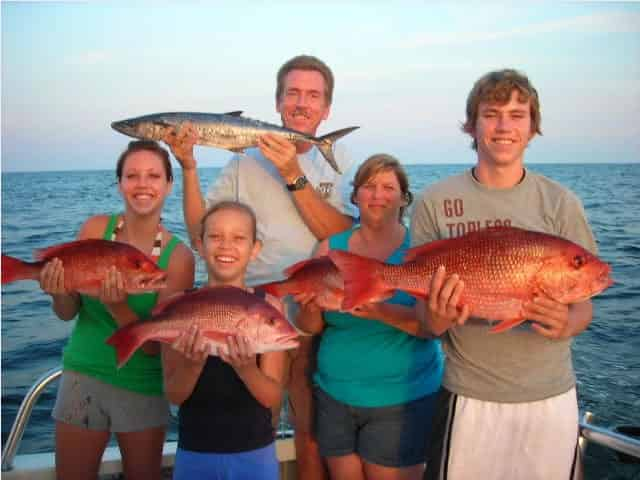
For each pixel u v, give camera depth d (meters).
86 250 2.76
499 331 2.38
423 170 72.25
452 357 2.76
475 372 2.67
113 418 3.04
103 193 39.12
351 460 3.16
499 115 2.72
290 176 3.47
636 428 4.29
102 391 3.04
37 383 3.14
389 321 2.95
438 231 2.92
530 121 2.79
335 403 3.17
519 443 2.63
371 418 3.08
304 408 3.51
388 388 3.06
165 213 22.97
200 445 2.70
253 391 2.65
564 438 2.63
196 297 2.50
